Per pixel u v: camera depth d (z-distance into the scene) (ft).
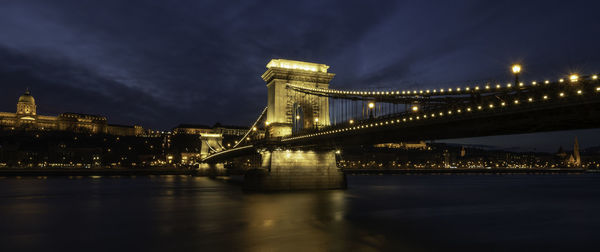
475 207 168.55
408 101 116.98
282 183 197.47
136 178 416.67
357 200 172.45
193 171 504.43
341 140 155.74
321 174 206.49
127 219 124.16
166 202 174.09
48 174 438.81
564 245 94.02
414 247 86.53
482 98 86.69
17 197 198.49
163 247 86.07
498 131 92.32
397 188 289.12
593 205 187.62
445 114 95.71
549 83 69.97
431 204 175.42
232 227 108.06
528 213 152.15
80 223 117.39
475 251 85.61
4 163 598.34
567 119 71.20
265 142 206.18
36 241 93.15
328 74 228.63
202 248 84.38
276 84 221.05
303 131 186.39
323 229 105.19
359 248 84.07
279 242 89.56
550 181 497.46
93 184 307.37
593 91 64.85
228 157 359.46
